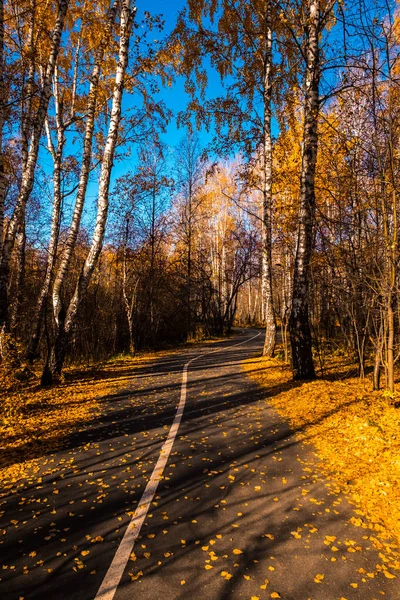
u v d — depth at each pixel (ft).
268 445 18.45
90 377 39.78
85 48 50.62
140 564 9.59
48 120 50.67
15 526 11.46
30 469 16.01
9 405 25.41
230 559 9.79
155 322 91.91
